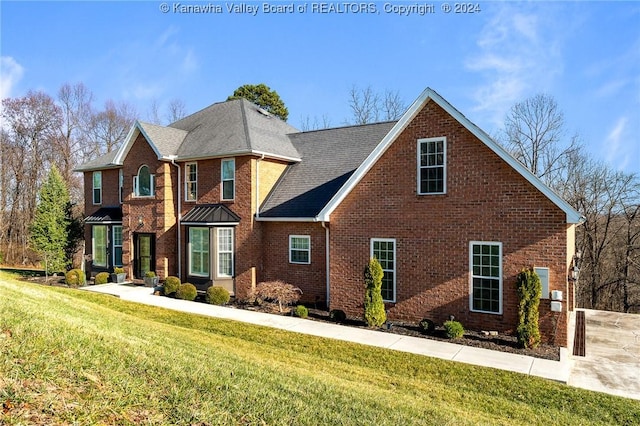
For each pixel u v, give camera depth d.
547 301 11.45
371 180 14.44
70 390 4.52
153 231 21.48
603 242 30.09
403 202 13.84
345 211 14.93
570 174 32.53
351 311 14.73
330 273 15.22
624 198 29.81
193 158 20.02
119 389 4.86
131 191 22.52
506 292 12.12
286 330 12.66
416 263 13.59
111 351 6.15
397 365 9.90
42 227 24.22
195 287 18.88
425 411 6.67
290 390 6.33
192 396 5.15
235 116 21.98
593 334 13.56
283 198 18.78
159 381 5.43
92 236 25.41
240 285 18.69
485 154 12.48
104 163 25.78
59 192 25.16
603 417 7.56
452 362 10.02
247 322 13.60
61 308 9.47
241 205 18.78
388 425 5.62
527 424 7.06
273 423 4.93
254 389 5.93
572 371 9.93
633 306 29.64
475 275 12.66
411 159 13.72
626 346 12.13
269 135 21.22
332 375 8.47
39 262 40.38
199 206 20.27
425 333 12.43
